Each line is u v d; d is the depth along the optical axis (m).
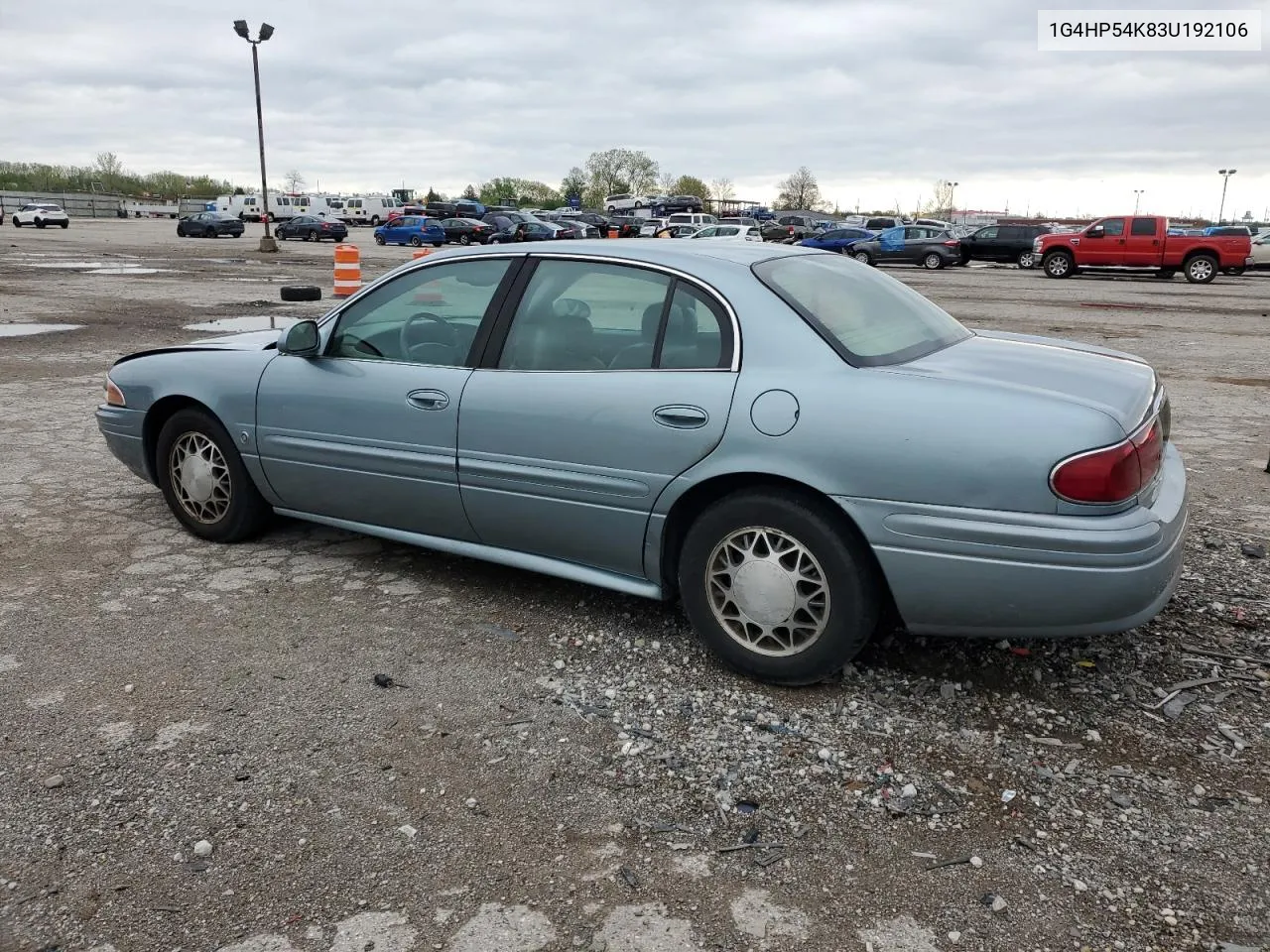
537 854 2.56
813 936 2.29
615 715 3.24
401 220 44.59
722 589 3.46
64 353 10.82
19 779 2.84
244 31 33.31
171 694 3.33
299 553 4.70
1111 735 3.13
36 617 3.93
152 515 5.26
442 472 3.94
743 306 3.37
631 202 74.38
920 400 3.06
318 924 2.31
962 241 34.88
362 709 3.26
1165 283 27.44
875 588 3.23
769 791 2.83
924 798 2.80
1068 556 2.88
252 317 14.30
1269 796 2.81
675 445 3.37
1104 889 2.44
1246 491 5.84
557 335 3.72
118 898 2.38
